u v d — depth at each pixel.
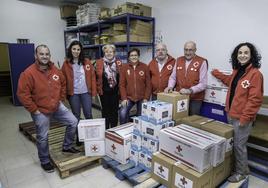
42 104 2.16
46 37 5.93
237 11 2.77
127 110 2.93
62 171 2.21
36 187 2.10
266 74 2.58
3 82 6.65
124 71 2.88
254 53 1.81
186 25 3.44
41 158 2.33
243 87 1.81
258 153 2.36
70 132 2.49
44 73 2.16
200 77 2.48
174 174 1.75
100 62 2.84
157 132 2.00
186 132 1.88
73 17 5.72
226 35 2.93
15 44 5.23
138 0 4.33
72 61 2.56
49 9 5.86
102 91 2.87
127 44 3.81
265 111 2.10
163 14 3.82
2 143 3.15
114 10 4.05
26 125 3.60
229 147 1.91
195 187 1.60
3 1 5.22
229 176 1.99
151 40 4.11
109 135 2.39
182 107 2.23
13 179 2.23
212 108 2.48
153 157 1.93
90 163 2.53
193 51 2.53
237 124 1.87
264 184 2.12
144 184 1.89
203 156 1.59
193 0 3.27
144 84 2.91
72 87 2.58
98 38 4.66
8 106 5.42
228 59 2.94
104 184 2.14
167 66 2.79
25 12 5.53
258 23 2.58
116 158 2.35
